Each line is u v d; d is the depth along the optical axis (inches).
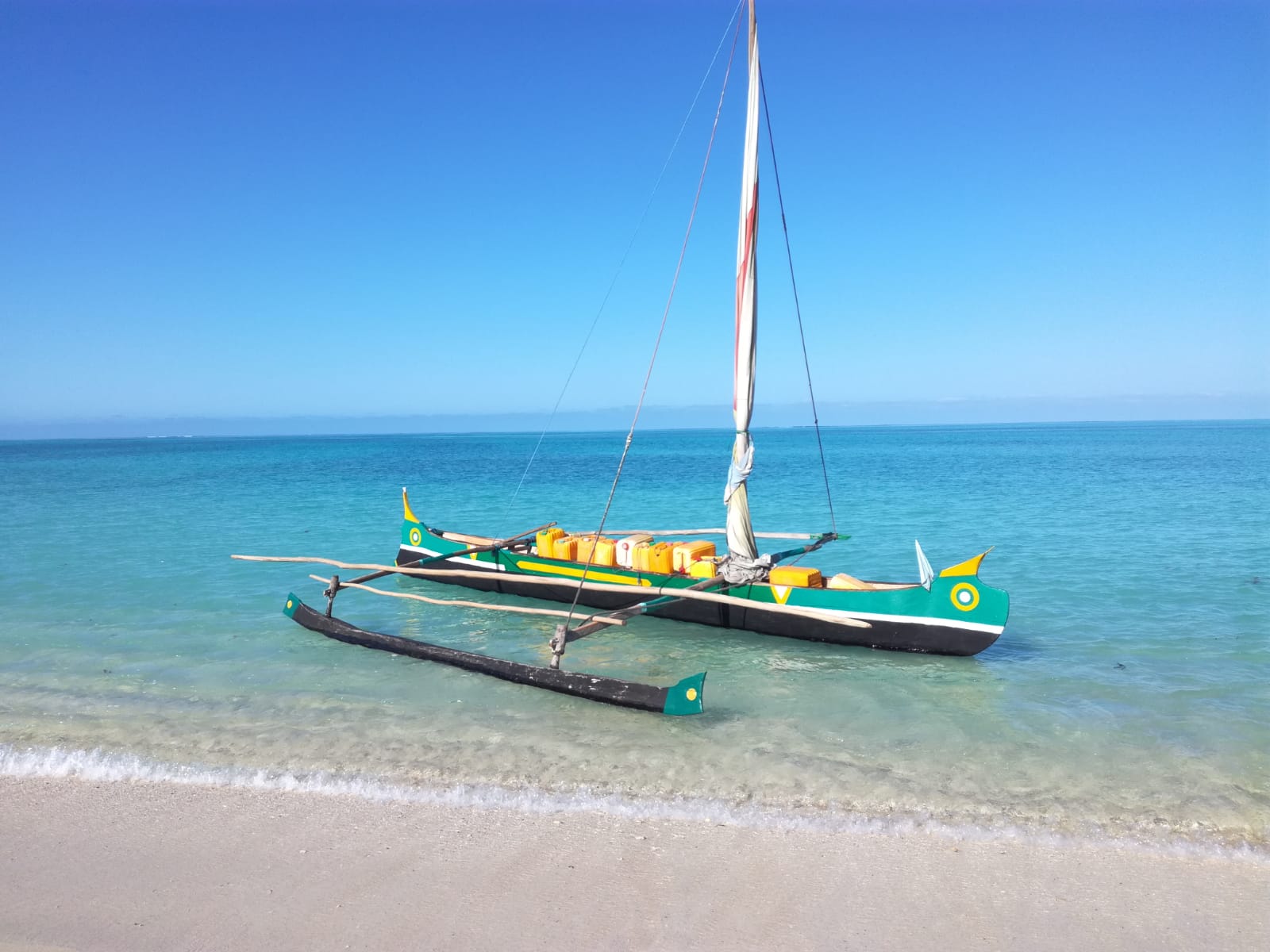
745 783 296.0
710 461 3122.5
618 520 1151.0
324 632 498.0
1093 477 1847.9
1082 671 430.3
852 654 465.1
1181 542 855.1
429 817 269.1
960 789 290.8
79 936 201.6
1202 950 196.5
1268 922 208.8
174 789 292.7
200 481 1985.7
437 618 564.1
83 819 269.3
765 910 214.1
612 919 209.5
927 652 457.4
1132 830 260.5
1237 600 589.0
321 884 227.1
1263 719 359.6
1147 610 561.9
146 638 500.7
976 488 1572.3
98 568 741.9
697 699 351.6
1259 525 978.7
